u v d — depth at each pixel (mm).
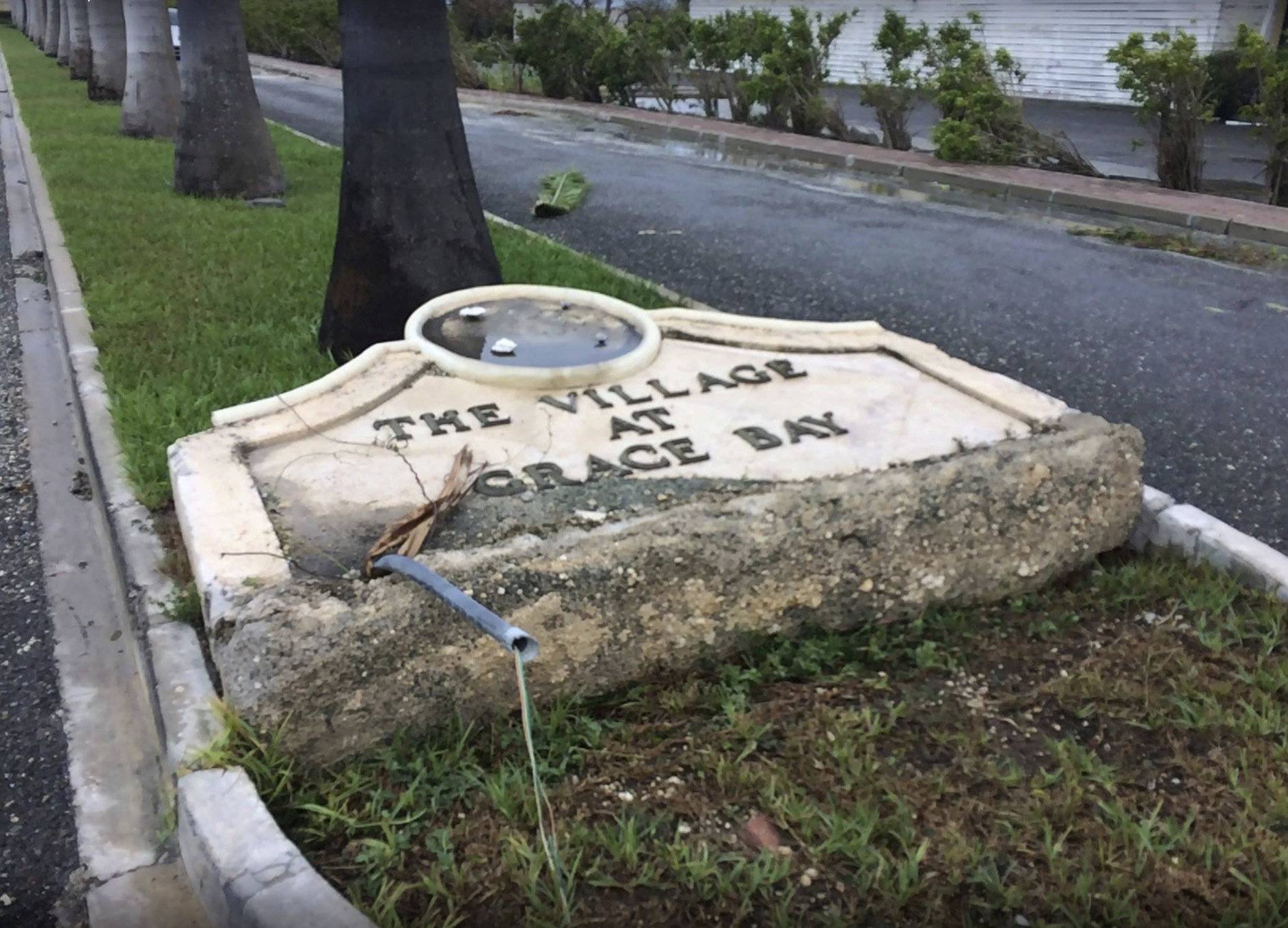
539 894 2205
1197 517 3564
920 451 3371
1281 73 10555
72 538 4121
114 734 3043
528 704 2662
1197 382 5461
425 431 3490
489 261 5242
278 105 18234
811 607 3080
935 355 4109
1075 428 3496
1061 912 2178
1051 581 3436
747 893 2199
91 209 8164
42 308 6758
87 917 2428
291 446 3408
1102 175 12242
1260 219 9539
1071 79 19922
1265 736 2695
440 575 2627
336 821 2400
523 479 3193
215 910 2227
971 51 13250
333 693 2504
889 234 8945
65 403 5359
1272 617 3127
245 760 2453
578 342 4148
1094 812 2475
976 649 3115
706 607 2924
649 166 12523
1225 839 2391
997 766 2611
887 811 2463
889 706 2830
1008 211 10391
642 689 2875
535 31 20109
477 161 12469
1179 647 3057
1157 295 7164
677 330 4285
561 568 2736
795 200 10531
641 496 3100
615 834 2350
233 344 5199
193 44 8633
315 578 2721
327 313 5117
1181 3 18188
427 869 2293
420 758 2559
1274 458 4586
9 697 3203
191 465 3223
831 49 23766
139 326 5465
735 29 16828
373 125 4816
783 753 2635
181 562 3410
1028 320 6480
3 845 2654
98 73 15797
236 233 7438
